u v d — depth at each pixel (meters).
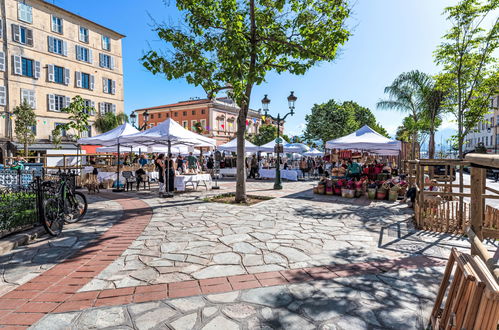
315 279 3.36
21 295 3.03
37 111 25.16
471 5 7.94
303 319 2.54
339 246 4.59
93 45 29.59
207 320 2.53
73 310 2.72
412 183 8.70
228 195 10.27
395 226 5.89
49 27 26.05
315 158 31.27
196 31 8.22
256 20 8.62
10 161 18.78
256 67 7.80
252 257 4.08
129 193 11.17
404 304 2.80
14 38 23.75
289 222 6.20
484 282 1.73
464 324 1.79
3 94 23.23
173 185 10.43
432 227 5.58
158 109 55.31
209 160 22.09
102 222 6.22
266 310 2.69
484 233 2.65
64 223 6.04
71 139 26.44
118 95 32.03
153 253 4.26
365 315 2.61
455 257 2.26
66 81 27.23
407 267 3.73
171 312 2.67
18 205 5.02
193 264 3.83
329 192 10.71
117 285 3.23
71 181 6.38
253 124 60.16
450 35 8.42
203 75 7.92
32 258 4.09
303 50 8.10
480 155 1.99
